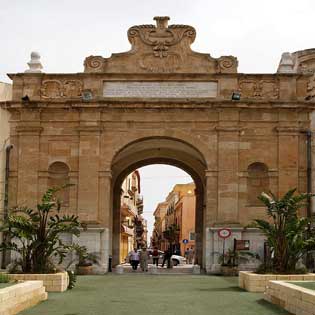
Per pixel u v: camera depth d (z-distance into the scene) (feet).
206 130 133.69
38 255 86.43
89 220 131.13
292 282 69.36
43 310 62.18
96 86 134.72
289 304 61.00
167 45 136.05
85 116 134.00
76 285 96.17
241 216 131.44
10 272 85.71
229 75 133.90
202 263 153.48
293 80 134.41
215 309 63.72
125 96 134.41
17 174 134.00
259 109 133.39
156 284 99.45
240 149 133.28
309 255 121.19
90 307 65.10
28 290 64.34
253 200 132.57
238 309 63.67
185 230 315.99
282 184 132.05
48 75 135.64
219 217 130.82
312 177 132.36
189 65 135.23
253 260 127.54
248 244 126.41
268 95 134.41
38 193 133.18
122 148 133.69
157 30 136.56
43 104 133.90
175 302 70.49
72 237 130.00
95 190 132.16
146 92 134.51
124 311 61.87
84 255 93.15
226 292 83.20
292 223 88.07
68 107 133.90
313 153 133.39
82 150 133.28
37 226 88.58
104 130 134.00
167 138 135.13
